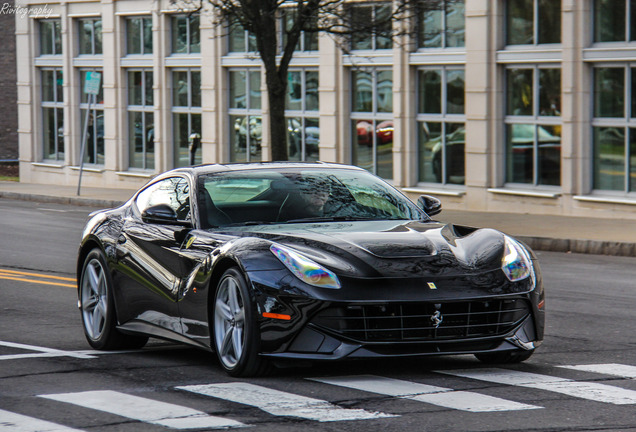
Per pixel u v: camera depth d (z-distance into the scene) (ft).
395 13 92.63
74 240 78.69
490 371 29.89
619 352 33.60
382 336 27.55
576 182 89.51
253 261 28.50
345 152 109.40
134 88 138.31
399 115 103.50
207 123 126.00
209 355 33.86
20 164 156.56
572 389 27.37
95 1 141.28
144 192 36.40
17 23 154.71
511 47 94.48
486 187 96.58
